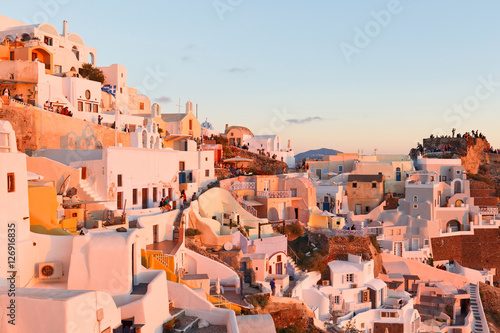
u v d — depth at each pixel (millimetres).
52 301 15367
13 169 20156
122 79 72312
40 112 43594
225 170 67250
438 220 79125
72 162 37969
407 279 62469
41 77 50812
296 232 58969
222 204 53469
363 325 49844
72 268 20547
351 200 81875
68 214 31750
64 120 46062
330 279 54125
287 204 62500
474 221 81875
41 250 21109
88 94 57312
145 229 38125
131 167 41156
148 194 43719
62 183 35781
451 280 69000
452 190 86000
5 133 20984
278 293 41531
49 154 42625
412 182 83438
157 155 45062
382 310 51000
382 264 64562
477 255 80188
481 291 67000
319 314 46312
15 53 57781
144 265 28422
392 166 88438
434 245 77500
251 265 42969
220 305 29938
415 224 77375
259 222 51719
